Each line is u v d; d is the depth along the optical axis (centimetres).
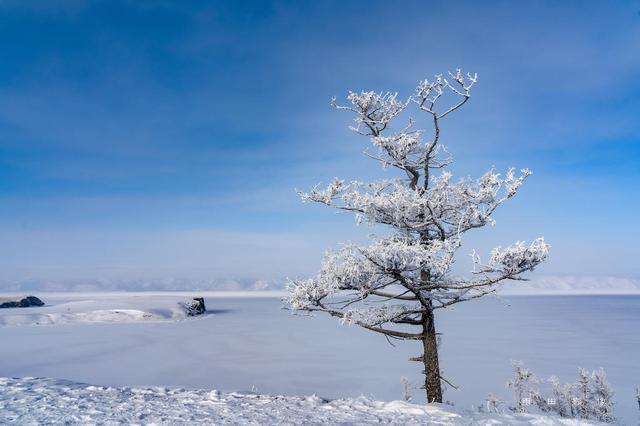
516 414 851
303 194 1013
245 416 783
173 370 2686
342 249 863
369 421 771
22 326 5156
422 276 955
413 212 964
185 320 6400
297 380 2500
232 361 3056
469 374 2673
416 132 1073
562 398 1172
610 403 1123
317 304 898
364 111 1059
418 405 902
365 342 4278
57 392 936
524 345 3947
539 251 813
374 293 914
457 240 834
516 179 909
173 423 724
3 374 2402
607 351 3597
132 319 6066
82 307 6688
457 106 964
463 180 1043
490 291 908
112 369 2656
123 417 750
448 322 6675
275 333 4944
